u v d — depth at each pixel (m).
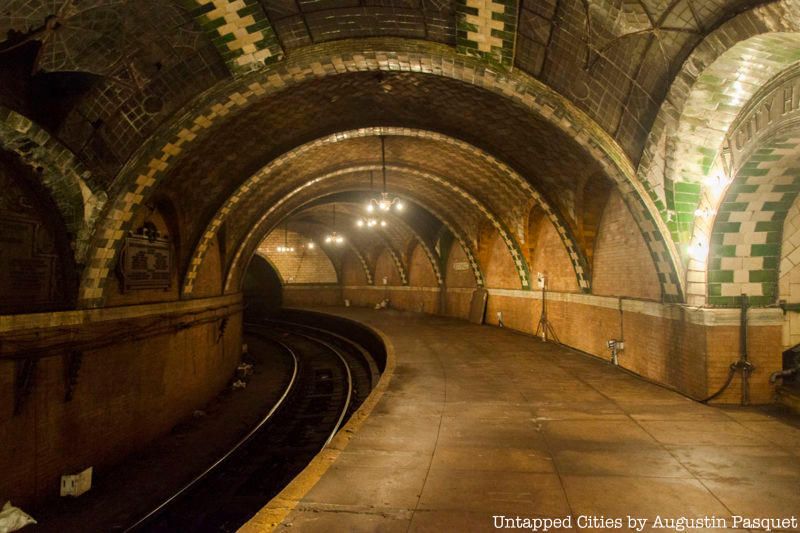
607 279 10.44
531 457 4.92
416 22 6.51
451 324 18.80
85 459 6.83
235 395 12.84
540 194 11.36
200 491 6.94
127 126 6.60
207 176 9.84
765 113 5.24
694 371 6.94
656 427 5.79
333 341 22.25
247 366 15.77
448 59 6.91
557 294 13.16
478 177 14.13
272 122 9.70
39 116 5.95
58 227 6.51
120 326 7.59
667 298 7.66
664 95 5.63
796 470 4.46
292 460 8.48
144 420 8.43
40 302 6.21
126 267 7.83
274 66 6.92
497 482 4.32
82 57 5.80
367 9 6.34
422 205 18.91
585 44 5.92
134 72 6.24
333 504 3.93
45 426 6.09
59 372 6.32
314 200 18.30
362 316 23.09
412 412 6.64
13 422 5.61
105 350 7.27
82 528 5.66
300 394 13.63
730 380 6.57
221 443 8.91
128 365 7.89
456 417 6.39
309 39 6.72
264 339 23.77
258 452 8.75
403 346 13.03
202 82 6.82
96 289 7.00
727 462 4.68
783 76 4.95
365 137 12.68
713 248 6.58
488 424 6.06
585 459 4.84
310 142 10.73
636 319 8.95
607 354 10.34
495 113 9.71
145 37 5.99
